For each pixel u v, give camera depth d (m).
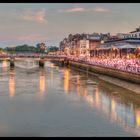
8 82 65.62
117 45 96.06
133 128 28.30
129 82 54.62
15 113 34.66
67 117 32.47
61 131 27.50
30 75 84.88
